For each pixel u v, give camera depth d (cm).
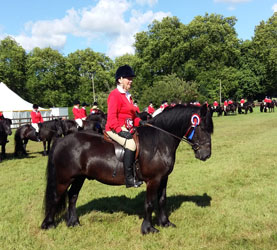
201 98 4178
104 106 4188
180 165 866
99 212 508
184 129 421
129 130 404
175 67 4991
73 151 423
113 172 410
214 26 5069
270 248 363
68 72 5416
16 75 4859
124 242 395
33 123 1208
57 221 464
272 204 511
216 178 698
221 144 1238
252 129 1784
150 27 5306
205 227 428
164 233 412
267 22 6019
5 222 466
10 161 1072
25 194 627
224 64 5359
